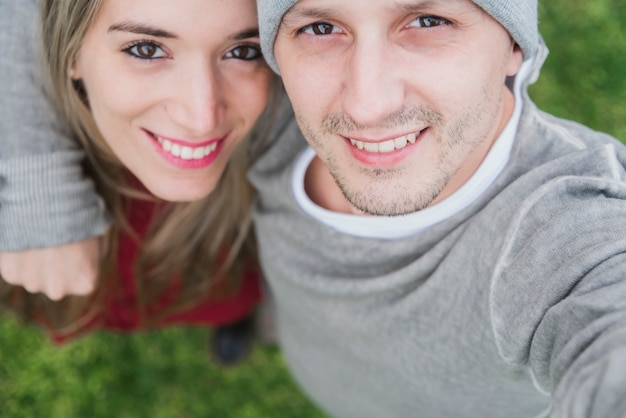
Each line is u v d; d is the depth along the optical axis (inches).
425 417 27.4
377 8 17.1
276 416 39.8
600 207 17.5
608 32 43.9
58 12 22.3
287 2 18.0
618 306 15.1
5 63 25.0
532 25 18.9
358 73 17.9
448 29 18.0
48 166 24.8
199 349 40.9
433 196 19.8
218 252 30.4
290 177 24.0
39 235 25.1
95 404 39.1
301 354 29.9
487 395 24.3
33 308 30.9
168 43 20.8
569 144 20.5
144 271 30.3
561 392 14.6
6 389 38.9
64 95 24.5
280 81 24.3
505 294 18.6
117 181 27.4
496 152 20.5
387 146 19.1
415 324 22.7
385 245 22.2
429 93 18.3
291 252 25.1
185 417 39.4
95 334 40.1
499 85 19.2
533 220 18.6
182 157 23.9
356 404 29.5
